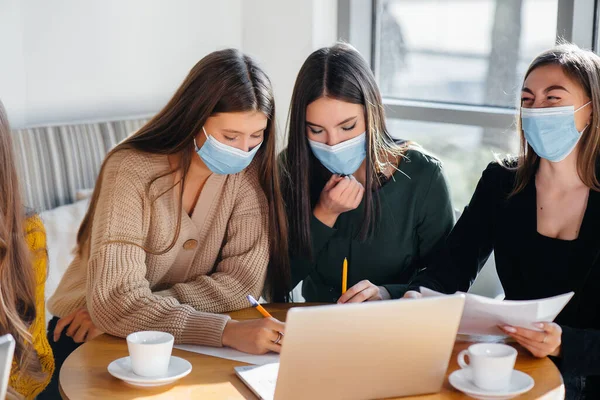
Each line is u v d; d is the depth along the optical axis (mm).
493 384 1420
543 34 3035
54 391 2016
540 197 1922
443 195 2119
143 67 3234
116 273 1751
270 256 2004
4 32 2730
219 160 1821
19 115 2816
